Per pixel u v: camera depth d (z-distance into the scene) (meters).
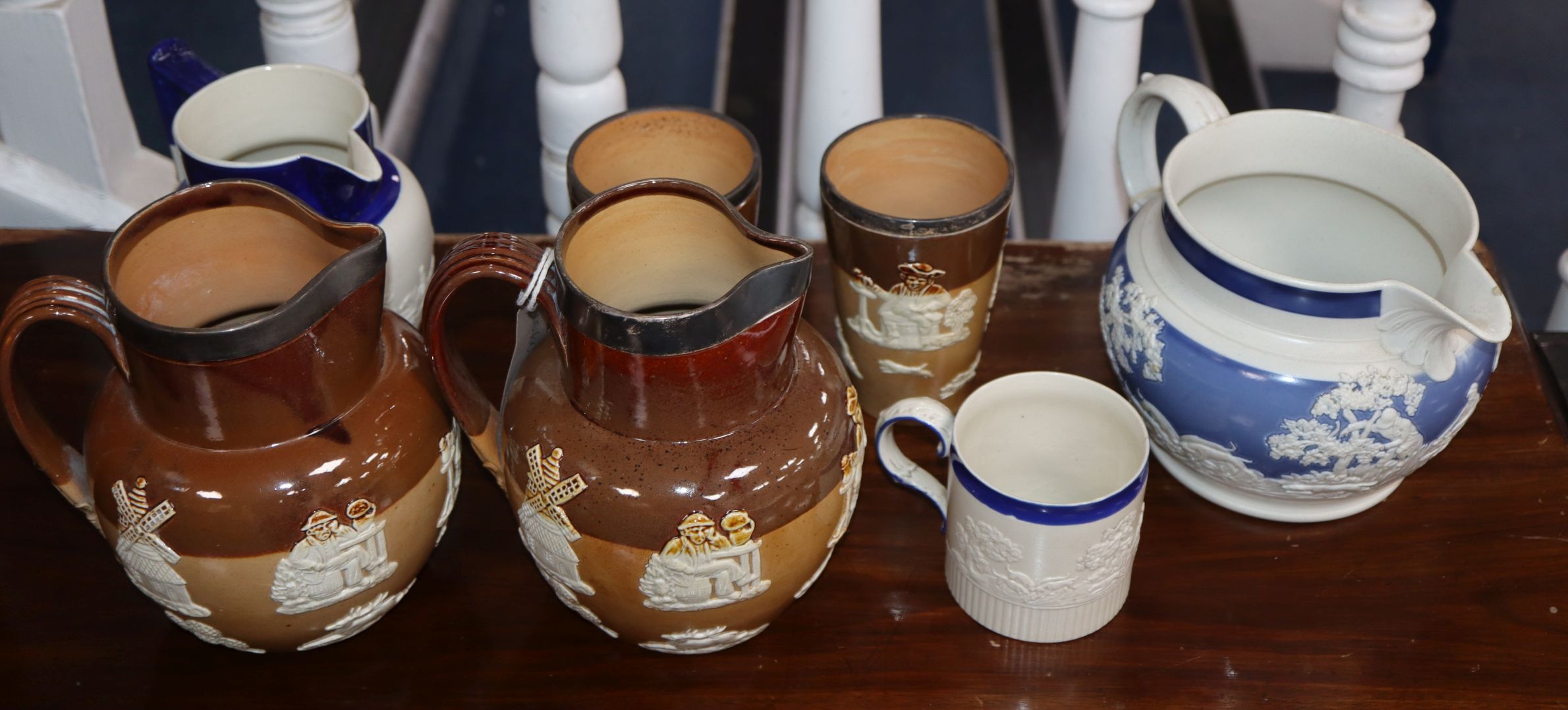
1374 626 0.73
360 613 0.68
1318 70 2.10
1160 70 2.06
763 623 0.69
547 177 1.14
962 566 0.71
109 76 1.07
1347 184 0.78
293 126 0.83
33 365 0.89
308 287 0.57
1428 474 0.81
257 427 0.60
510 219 1.82
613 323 0.56
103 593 0.75
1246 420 0.69
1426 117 1.98
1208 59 2.08
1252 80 2.06
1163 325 0.71
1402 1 0.96
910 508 0.81
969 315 0.78
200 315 0.66
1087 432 0.73
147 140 1.78
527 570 0.77
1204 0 2.16
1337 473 0.71
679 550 0.61
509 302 0.94
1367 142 0.76
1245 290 0.68
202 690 0.70
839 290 0.79
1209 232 0.83
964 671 0.71
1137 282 0.74
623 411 0.60
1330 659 0.71
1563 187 1.85
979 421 0.71
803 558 0.64
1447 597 0.74
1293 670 0.71
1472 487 0.80
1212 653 0.72
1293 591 0.75
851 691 0.70
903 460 0.75
